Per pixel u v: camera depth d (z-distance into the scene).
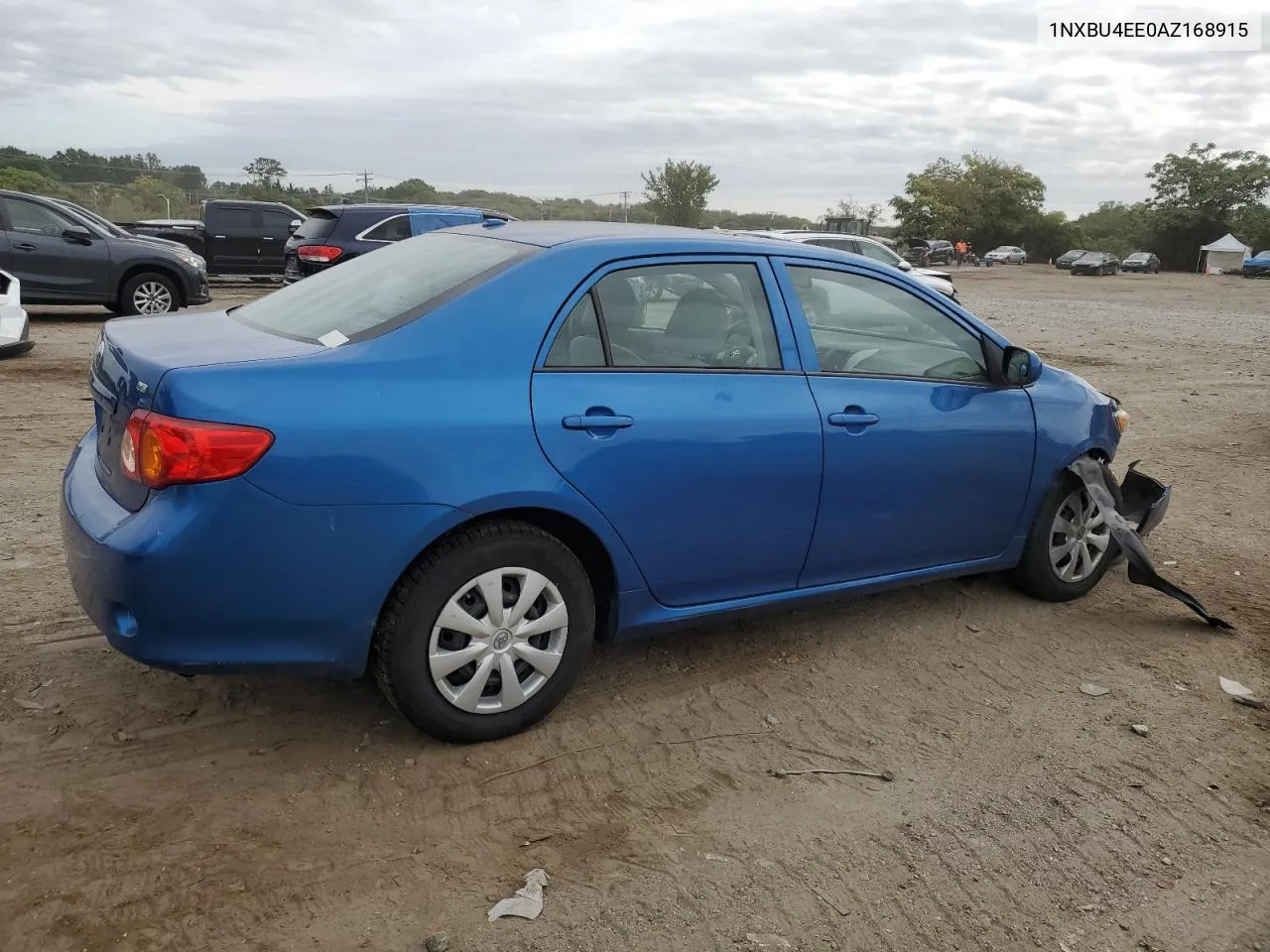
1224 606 4.97
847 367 3.98
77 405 8.15
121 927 2.46
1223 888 2.88
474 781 3.16
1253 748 3.65
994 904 2.75
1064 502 4.74
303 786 3.08
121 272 13.54
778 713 3.71
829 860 2.89
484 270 3.38
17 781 3.01
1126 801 3.27
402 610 3.08
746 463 3.61
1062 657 4.32
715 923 2.61
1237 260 65.94
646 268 3.56
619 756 3.37
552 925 2.57
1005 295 32.72
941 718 3.75
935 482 4.20
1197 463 8.05
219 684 3.65
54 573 4.54
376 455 2.94
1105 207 91.00
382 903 2.61
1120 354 15.59
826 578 4.04
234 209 21.70
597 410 3.30
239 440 2.79
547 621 3.34
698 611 3.72
